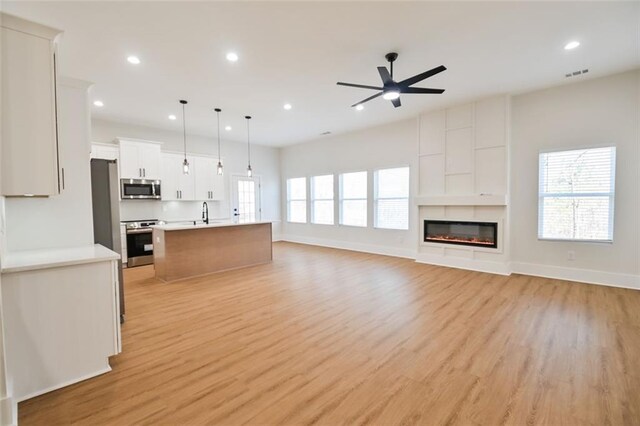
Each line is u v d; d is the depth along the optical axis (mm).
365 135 6859
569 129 4293
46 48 1963
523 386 1934
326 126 6586
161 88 4227
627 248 3949
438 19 2707
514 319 2994
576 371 2090
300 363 2242
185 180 6586
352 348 2459
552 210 4500
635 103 3824
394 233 6465
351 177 7316
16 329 1859
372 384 1979
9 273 1833
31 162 1928
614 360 2221
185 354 2389
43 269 1944
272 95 4559
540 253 4613
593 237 4188
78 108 2764
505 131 4680
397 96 3375
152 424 1633
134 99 4676
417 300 3590
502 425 1602
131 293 3973
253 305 3482
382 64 3594
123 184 5613
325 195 7957
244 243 5504
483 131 4906
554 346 2445
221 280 4586
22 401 1846
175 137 6891
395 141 6297
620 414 1665
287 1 2418
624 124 3906
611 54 3404
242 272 5082
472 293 3830
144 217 6262
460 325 2871
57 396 1888
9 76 1849
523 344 2486
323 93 4492
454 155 5250
